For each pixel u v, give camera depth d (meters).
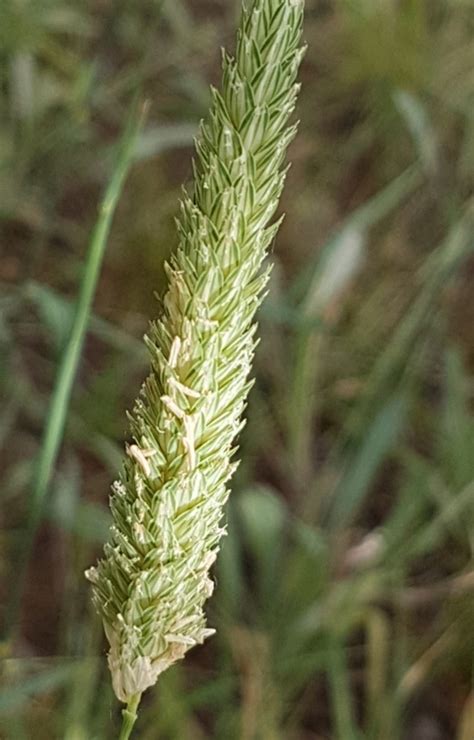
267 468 0.55
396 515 0.48
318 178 0.65
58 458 0.51
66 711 0.40
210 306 0.21
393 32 0.62
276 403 0.56
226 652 0.44
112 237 0.58
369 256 0.62
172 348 0.21
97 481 0.51
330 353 0.58
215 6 0.67
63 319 0.37
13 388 0.50
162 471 0.22
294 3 0.20
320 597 0.46
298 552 0.47
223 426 0.22
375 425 0.46
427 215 0.63
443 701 0.48
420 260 0.61
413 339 0.51
